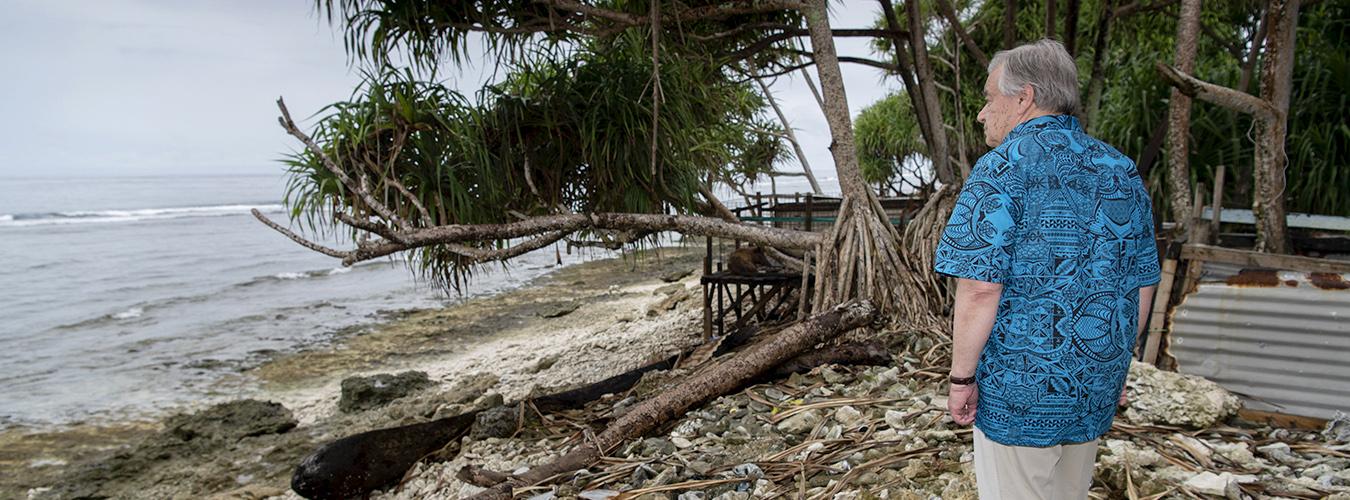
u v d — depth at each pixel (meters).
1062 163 1.63
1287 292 3.21
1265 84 3.95
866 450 3.21
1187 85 3.93
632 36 5.68
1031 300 1.64
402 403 7.22
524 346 9.54
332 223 4.92
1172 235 4.20
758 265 7.51
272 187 79.94
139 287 15.60
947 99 9.53
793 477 3.09
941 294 5.43
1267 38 3.95
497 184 5.49
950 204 5.69
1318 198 5.77
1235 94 3.88
